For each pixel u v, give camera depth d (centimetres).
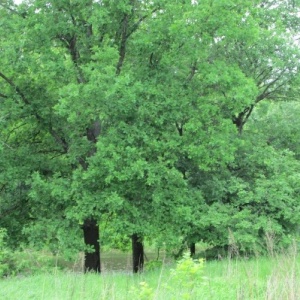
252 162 1748
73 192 1519
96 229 1752
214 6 1451
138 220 1516
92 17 1463
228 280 833
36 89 1656
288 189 1550
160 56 1575
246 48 1773
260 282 813
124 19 1605
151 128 1500
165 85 1545
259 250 1434
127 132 1456
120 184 1502
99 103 1418
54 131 1719
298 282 669
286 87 1891
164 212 1578
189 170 1767
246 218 1544
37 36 1523
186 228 1572
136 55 1616
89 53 1608
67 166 1695
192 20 1484
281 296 622
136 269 1864
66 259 1453
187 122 1561
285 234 1580
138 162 1397
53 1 1559
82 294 762
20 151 1662
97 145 1427
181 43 1517
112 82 1391
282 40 1744
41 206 1672
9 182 1600
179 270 727
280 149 1881
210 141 1506
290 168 1655
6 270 1353
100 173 1446
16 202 1748
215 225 1511
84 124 1570
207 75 1480
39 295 871
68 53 1684
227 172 1752
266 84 1900
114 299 708
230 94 1509
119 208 1447
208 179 1744
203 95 1627
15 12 1631
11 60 1490
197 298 739
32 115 1648
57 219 1581
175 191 1571
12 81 1642
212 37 1541
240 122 1912
